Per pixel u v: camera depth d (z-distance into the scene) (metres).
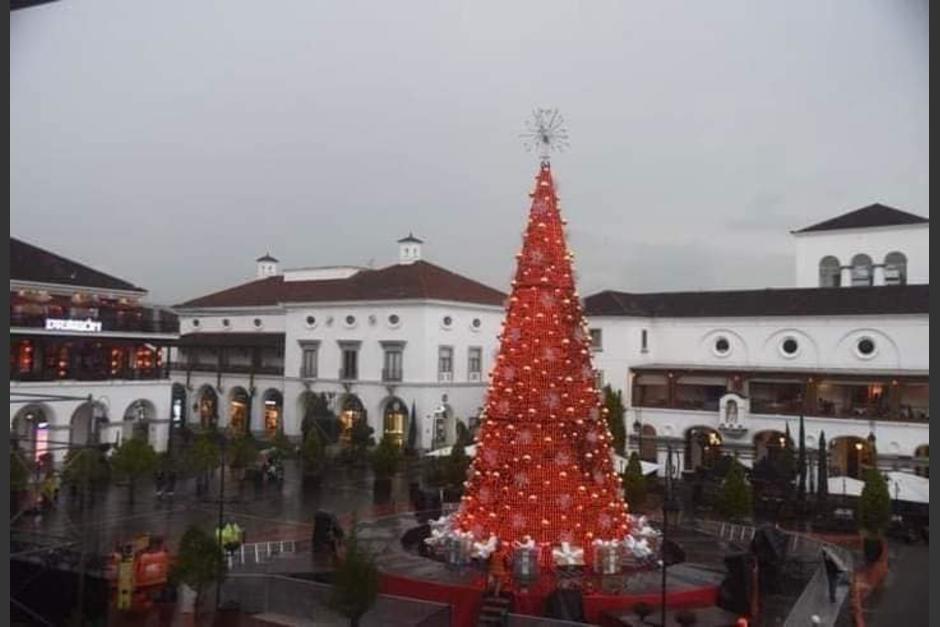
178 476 37.19
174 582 18.59
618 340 41.53
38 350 37.97
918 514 27.56
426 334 49.16
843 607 19.38
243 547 24.97
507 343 20.84
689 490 34.25
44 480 27.86
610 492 20.62
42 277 38.81
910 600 19.94
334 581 17.03
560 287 20.86
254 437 47.31
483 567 20.05
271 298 54.53
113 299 41.47
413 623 17.11
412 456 44.50
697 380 39.72
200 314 56.56
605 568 19.62
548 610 17.34
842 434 34.66
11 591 18.38
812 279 37.97
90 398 28.11
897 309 34.78
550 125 29.67
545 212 21.23
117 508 30.91
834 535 27.83
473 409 51.44
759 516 30.20
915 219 34.62
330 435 45.41
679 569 20.94
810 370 36.34
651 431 39.66
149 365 42.22
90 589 18.47
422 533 25.41
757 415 36.66
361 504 33.41
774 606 19.64
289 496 35.00
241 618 18.27
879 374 34.66
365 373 50.25
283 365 53.28
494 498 20.31
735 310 39.56
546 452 20.27
